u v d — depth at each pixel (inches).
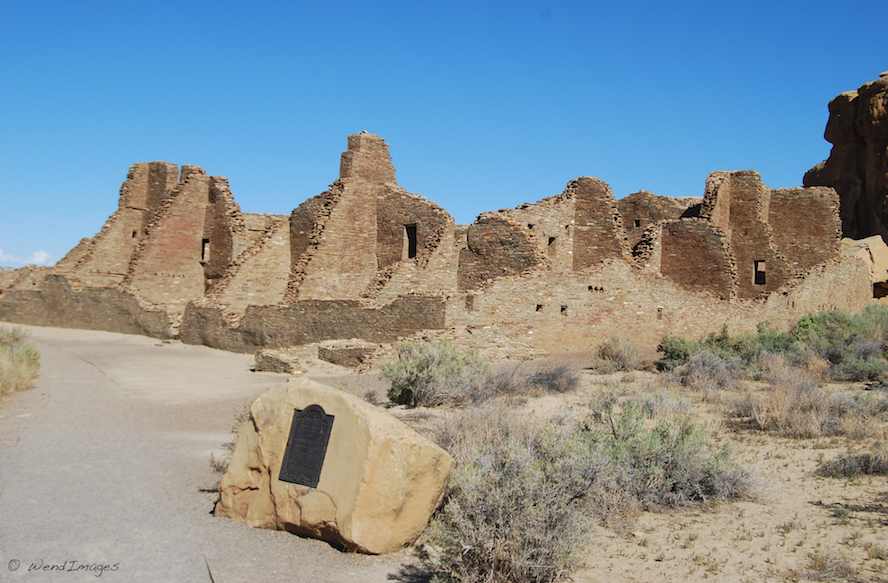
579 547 280.7
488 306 953.5
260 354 882.8
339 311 1018.1
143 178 1653.5
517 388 685.3
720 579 278.2
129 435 493.0
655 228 1391.5
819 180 2108.8
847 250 1681.8
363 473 292.0
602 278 1090.1
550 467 316.8
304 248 1337.4
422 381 617.3
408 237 1295.5
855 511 355.9
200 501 354.3
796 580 276.8
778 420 536.1
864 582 273.4
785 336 1032.2
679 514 358.0
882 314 1148.5
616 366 895.7
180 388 717.3
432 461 306.5
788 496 382.3
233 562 282.0
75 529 308.8
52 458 419.8
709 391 676.1
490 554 266.1
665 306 1172.5
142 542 298.2
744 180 1523.1
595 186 1298.0
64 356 976.9
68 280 1494.8
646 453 389.7
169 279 1451.8
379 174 1328.7
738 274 1510.8
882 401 601.6
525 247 1094.4
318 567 280.4
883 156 1875.0
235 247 1433.3
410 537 301.9
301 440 317.4
